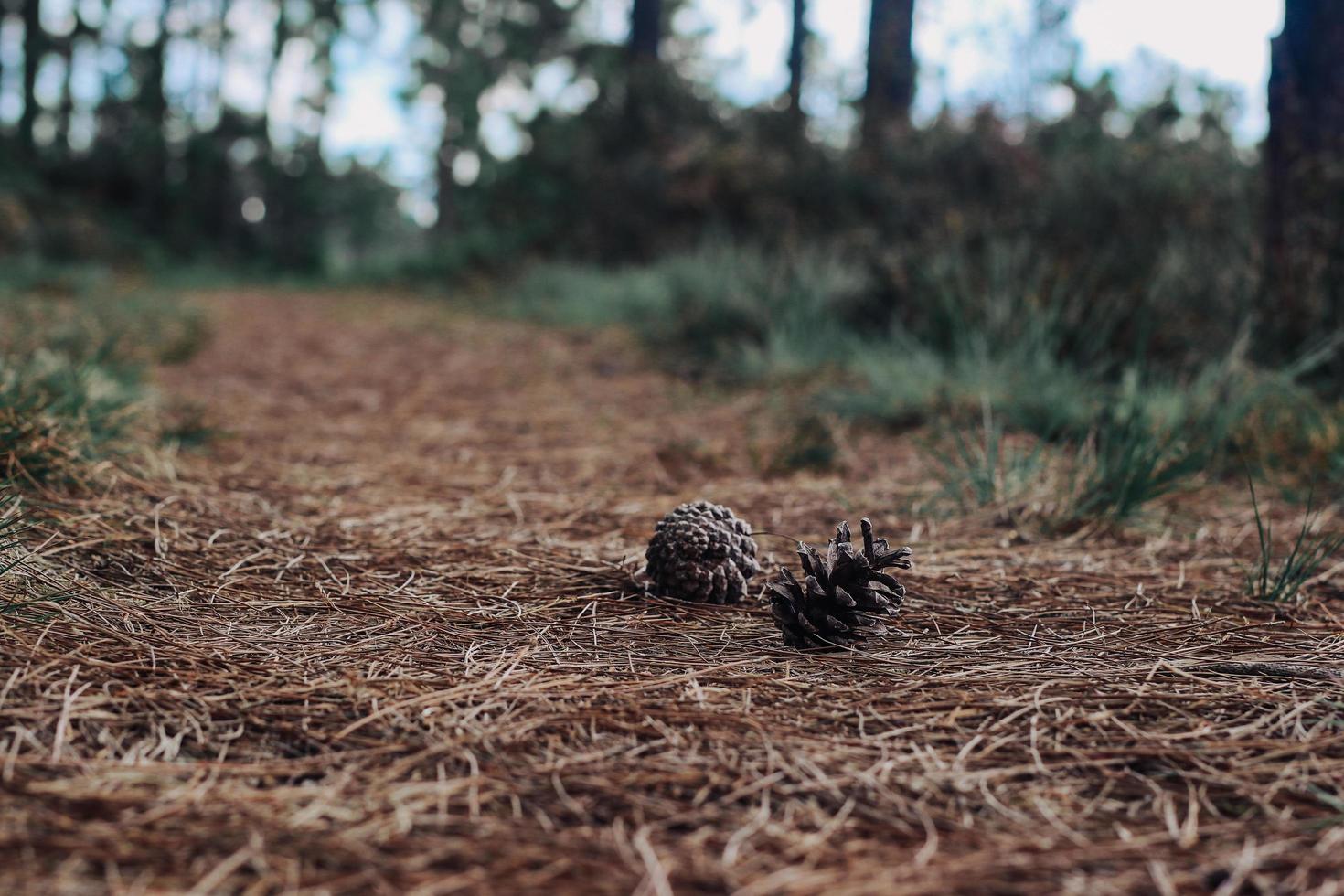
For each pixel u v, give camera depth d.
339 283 22.94
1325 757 1.76
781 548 3.29
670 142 14.91
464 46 35.88
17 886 1.26
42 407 3.29
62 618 2.21
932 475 4.33
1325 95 5.70
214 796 1.51
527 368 8.19
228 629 2.30
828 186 11.02
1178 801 1.61
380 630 2.36
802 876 1.35
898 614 2.56
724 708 1.94
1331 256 5.49
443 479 4.25
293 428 5.34
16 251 15.83
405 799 1.54
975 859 1.40
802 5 16.58
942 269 7.34
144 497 3.30
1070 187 7.86
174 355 7.53
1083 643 2.38
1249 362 5.20
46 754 1.62
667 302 10.34
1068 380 5.30
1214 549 3.35
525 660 2.18
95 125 25.56
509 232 18.11
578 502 3.87
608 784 1.60
